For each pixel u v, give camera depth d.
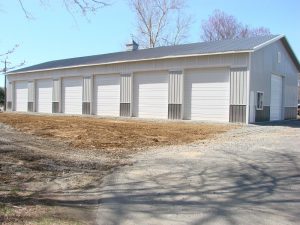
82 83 32.50
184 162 9.05
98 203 5.95
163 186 6.89
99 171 8.22
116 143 12.32
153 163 8.98
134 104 28.38
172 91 25.78
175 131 16.64
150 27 48.78
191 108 24.97
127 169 8.34
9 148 10.41
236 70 22.67
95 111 31.47
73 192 6.59
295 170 8.09
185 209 5.58
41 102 37.28
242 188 6.70
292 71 29.84
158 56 26.52
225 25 57.91
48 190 6.69
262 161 9.10
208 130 17.30
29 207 5.58
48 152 10.23
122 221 5.12
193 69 24.86
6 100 42.62
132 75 28.34
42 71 36.59
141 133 15.47
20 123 19.28
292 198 6.09
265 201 5.93
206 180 7.29
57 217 5.18
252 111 22.89
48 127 17.27
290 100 29.72
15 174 7.76
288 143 12.19
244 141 12.80
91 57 36.62
